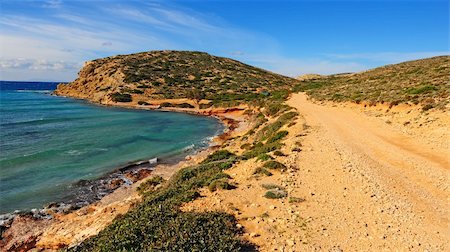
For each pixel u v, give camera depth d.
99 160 34.59
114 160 34.88
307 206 13.30
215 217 11.83
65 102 110.50
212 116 81.19
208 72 137.38
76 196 24.17
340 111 45.38
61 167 31.47
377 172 17.75
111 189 25.75
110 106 99.62
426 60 82.69
